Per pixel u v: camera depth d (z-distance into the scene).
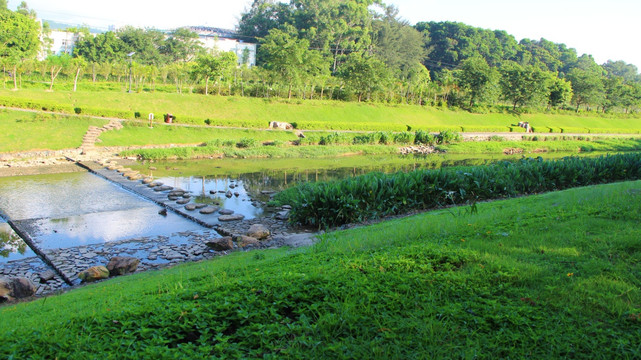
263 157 27.47
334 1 81.69
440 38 92.94
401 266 5.03
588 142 40.78
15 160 21.73
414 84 54.91
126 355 3.31
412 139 35.59
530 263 5.12
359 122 42.00
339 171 22.69
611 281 4.46
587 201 9.02
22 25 37.41
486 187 13.83
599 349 3.36
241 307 4.07
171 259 9.09
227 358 3.36
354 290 4.34
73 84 42.53
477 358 3.30
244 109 39.47
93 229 11.54
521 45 103.88
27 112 26.86
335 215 11.51
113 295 5.30
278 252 8.01
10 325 4.23
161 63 67.00
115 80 52.84
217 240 9.72
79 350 3.40
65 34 70.44
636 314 3.74
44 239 10.59
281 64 43.09
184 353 3.38
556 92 60.16
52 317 4.39
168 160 24.92
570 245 5.80
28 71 42.28
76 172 20.30
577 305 3.99
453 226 7.58
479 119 52.19
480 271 4.82
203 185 18.16
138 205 14.40
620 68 123.06
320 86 49.84
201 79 43.38
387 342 3.53
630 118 66.81
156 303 4.30
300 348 3.47
